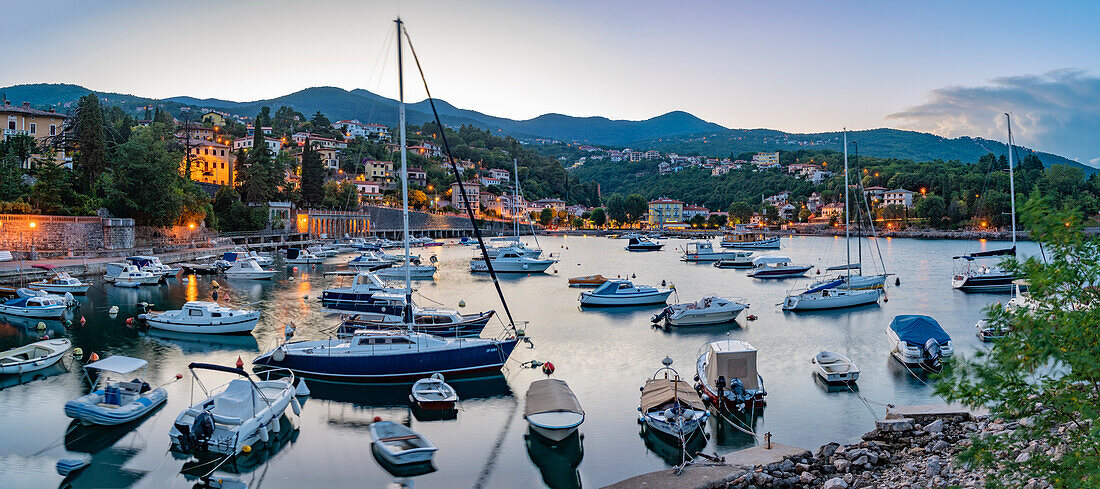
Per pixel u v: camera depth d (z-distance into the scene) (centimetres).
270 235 14688
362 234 18700
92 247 9150
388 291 6172
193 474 2630
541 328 5428
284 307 6362
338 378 3762
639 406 3362
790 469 2553
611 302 6594
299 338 4944
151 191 10544
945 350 4097
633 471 2670
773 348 4694
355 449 2883
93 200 9756
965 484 2230
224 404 2889
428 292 7706
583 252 15362
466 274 9819
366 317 5291
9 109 11844
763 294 7625
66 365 4097
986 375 1614
